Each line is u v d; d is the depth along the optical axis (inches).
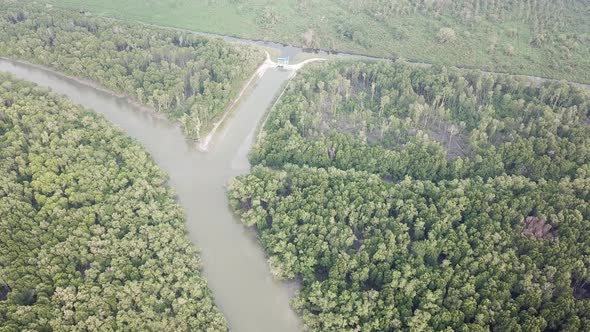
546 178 6688.0
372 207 6087.6
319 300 5216.5
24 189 5994.1
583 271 5295.3
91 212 5866.1
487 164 6796.3
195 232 6279.5
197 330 4955.7
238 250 6097.4
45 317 4790.8
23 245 5349.4
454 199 6117.1
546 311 4879.4
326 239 5807.1
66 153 6569.9
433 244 5605.3
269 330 5295.3
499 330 4857.3
